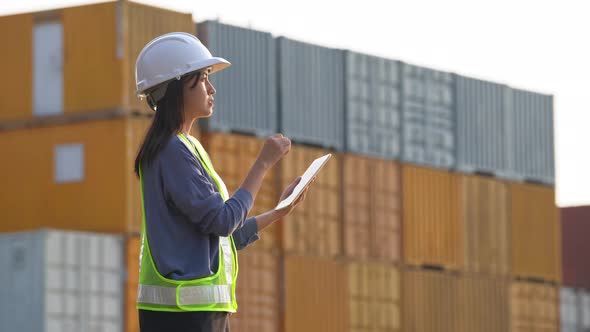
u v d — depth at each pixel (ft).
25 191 116.26
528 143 154.40
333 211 129.29
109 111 113.39
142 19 115.24
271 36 124.77
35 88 116.67
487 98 149.38
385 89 136.77
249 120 121.29
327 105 130.11
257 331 119.55
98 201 112.78
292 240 124.06
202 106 23.30
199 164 22.71
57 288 102.42
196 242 22.50
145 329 22.53
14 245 103.04
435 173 141.38
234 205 22.43
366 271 131.64
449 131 144.15
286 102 125.49
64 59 115.55
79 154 114.42
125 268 107.55
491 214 148.05
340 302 127.95
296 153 125.80
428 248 139.13
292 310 122.72
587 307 161.48
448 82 144.87
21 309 102.17
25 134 116.67
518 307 150.30
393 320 133.80
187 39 23.47
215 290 22.49
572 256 177.47
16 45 117.60
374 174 134.31
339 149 131.03
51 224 114.83
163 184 22.50
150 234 22.56
